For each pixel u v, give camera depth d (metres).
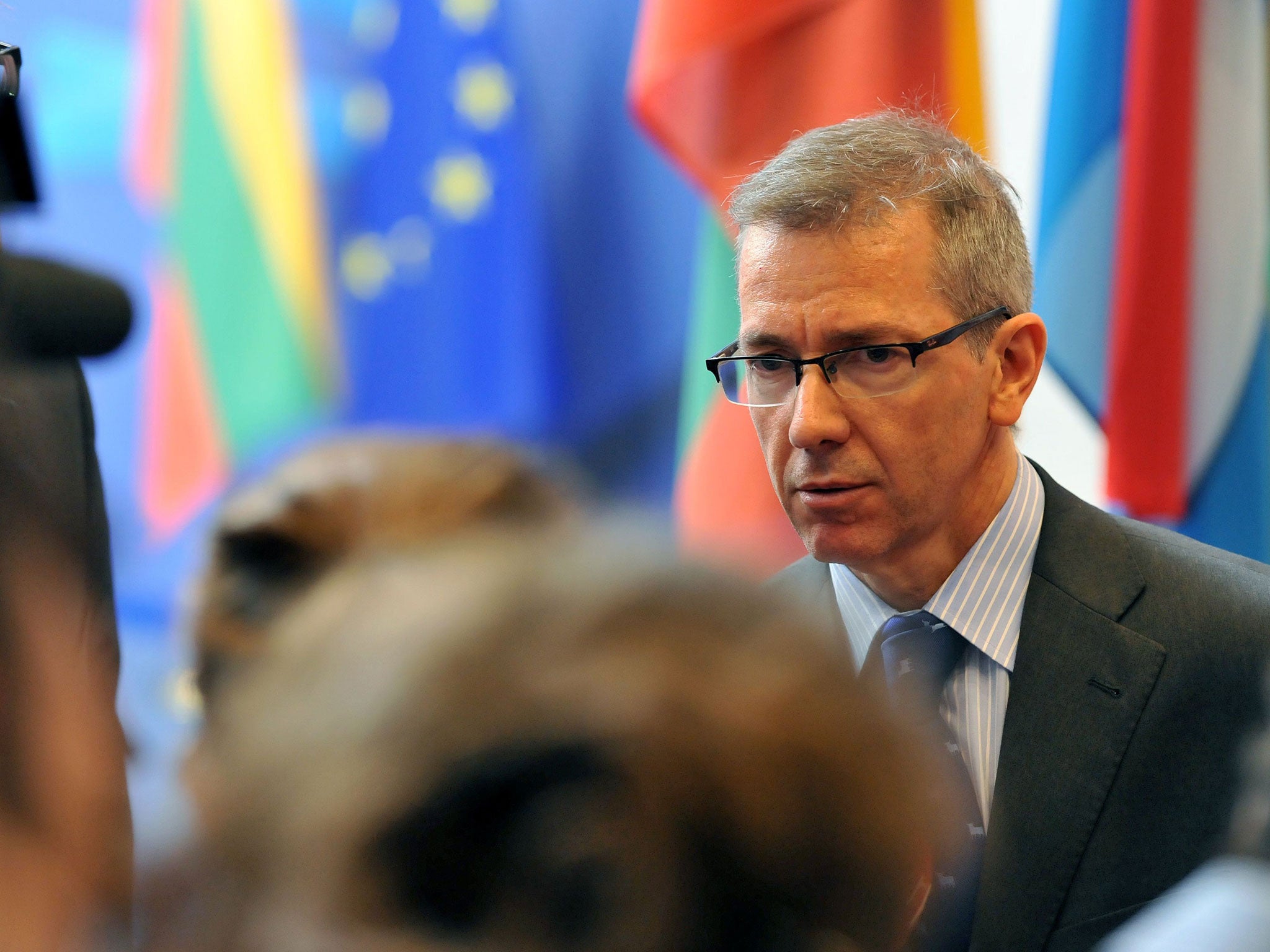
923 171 2.03
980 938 1.88
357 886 0.44
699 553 0.52
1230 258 3.56
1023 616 2.07
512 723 0.44
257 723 0.47
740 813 0.45
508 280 4.64
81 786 0.53
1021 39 4.11
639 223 4.78
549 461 0.69
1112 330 3.64
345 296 4.81
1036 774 1.96
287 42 4.85
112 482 5.12
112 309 1.41
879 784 0.47
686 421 4.16
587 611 0.47
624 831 0.44
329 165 4.92
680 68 3.90
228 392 4.76
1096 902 1.88
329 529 0.62
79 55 5.08
